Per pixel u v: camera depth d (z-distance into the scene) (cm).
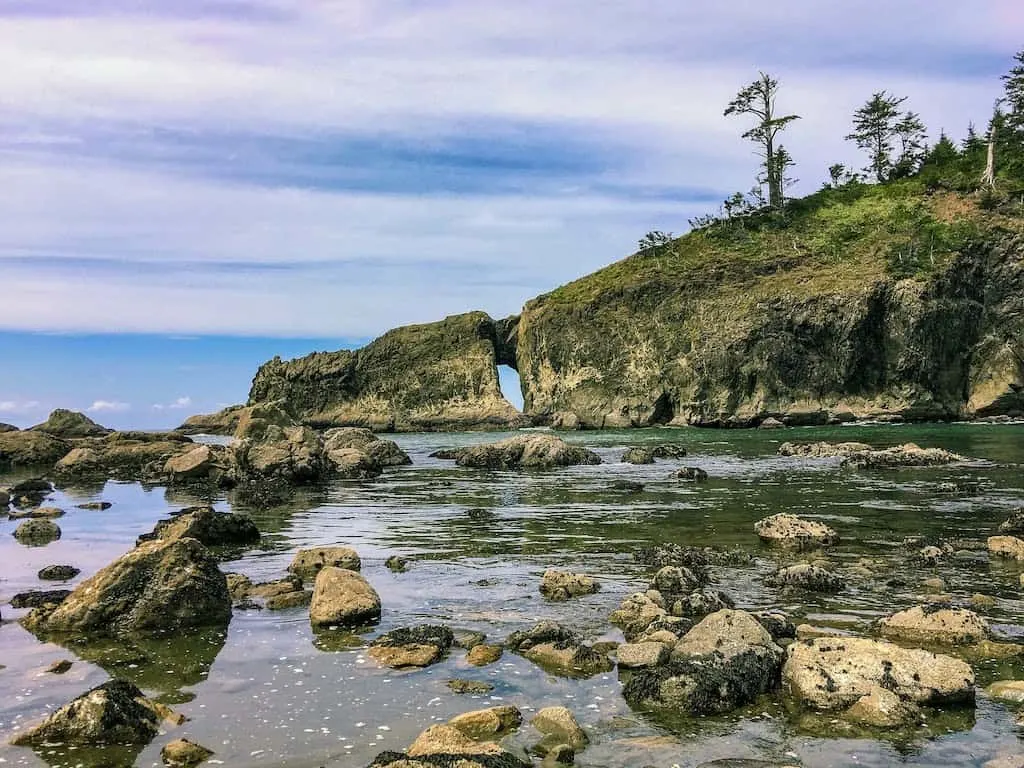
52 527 2061
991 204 9381
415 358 11275
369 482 3403
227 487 3331
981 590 1297
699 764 684
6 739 752
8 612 1249
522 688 881
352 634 1101
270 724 785
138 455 4191
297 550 1781
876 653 873
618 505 2419
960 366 8100
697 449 4844
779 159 11381
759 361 8344
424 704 836
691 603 1175
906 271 8275
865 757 703
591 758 700
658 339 9406
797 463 3734
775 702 841
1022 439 4912
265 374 11888
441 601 1274
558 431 8650
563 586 1326
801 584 1322
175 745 715
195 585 1188
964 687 820
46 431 5972
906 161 11844
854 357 8112
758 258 9738
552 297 10812
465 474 3703
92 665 984
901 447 3675
